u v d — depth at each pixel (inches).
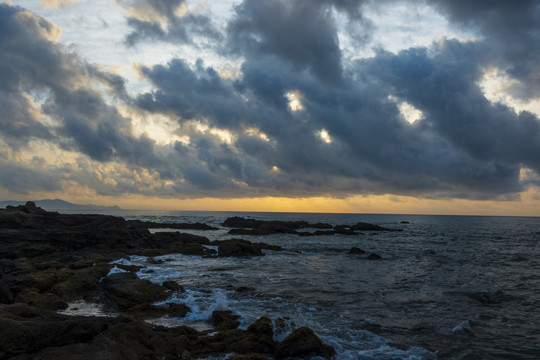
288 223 3134.8
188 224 3134.8
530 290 801.6
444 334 498.3
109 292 665.6
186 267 1079.0
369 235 2640.3
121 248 1375.5
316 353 399.5
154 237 1651.1
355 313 595.2
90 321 318.0
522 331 516.7
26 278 663.1
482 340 476.4
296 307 625.0
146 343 324.2
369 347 443.5
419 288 808.3
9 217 1214.3
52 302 590.9
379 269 1083.9
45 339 282.5
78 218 1475.1
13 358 253.3
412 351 434.0
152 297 647.1
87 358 252.1
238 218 3555.6
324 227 3181.6
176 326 488.4
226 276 930.1
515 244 2057.1
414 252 1574.8
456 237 2578.7
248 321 519.5
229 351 396.5
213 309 589.3
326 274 981.8
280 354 395.2
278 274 972.6
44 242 1170.0
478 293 760.3
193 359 367.6
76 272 804.6
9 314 337.4
